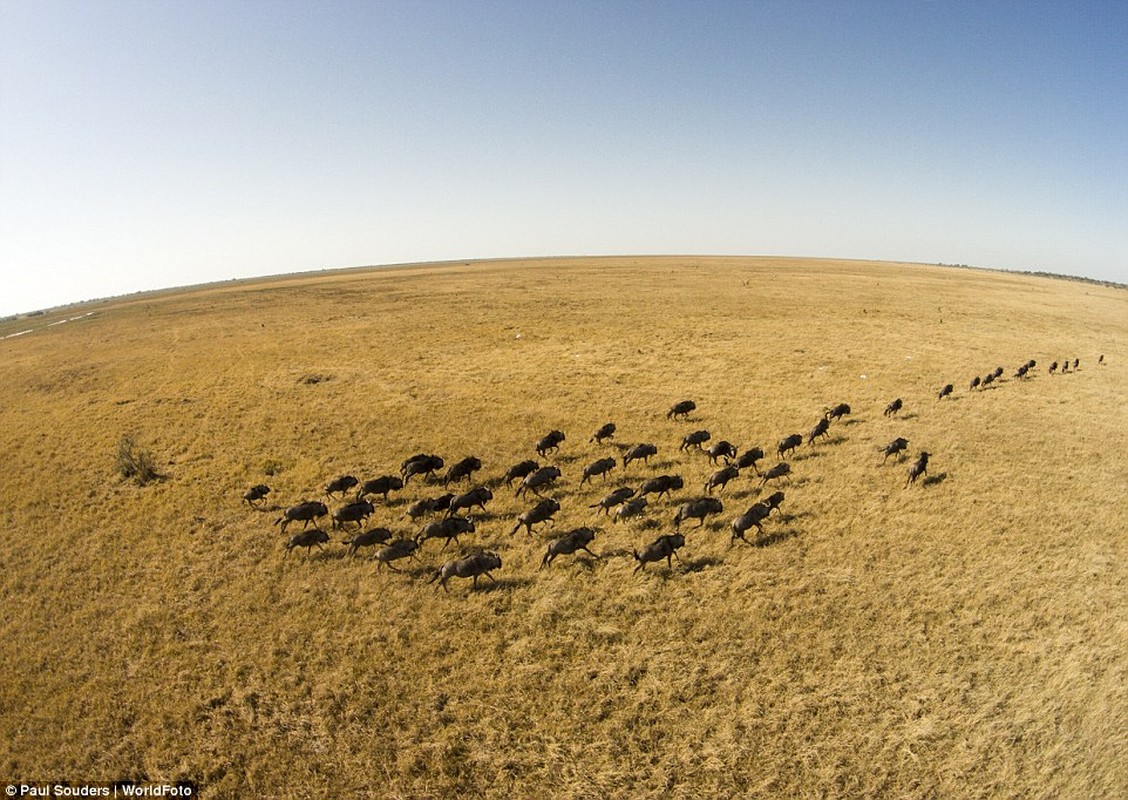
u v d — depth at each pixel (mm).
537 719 11812
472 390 34594
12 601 15727
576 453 25281
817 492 21234
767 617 14562
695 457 24797
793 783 10469
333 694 12438
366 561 17281
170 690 12609
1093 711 11609
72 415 31688
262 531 19047
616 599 15281
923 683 12477
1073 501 20344
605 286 85062
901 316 60938
